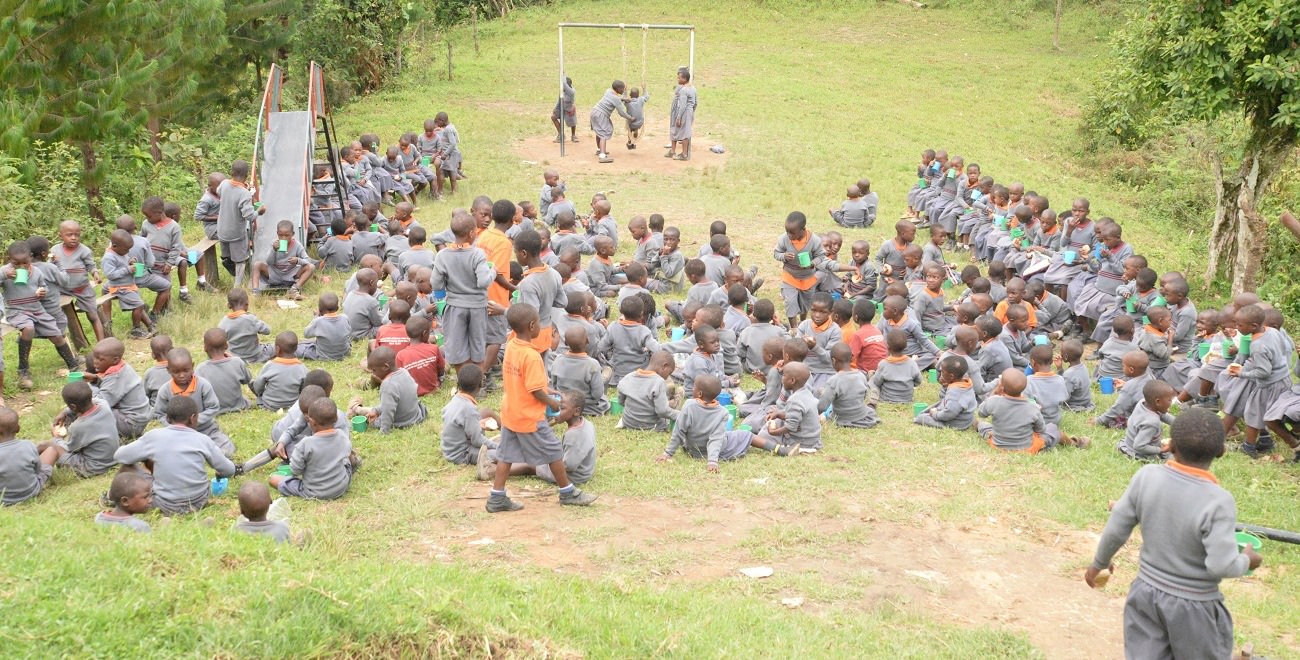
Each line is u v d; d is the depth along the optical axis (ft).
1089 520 25.63
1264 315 30.12
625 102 72.84
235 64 76.33
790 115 88.94
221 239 44.70
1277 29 44.39
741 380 36.55
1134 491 17.12
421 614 18.06
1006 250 48.93
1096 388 36.86
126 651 15.79
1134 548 24.47
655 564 22.99
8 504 25.50
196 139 70.38
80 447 27.32
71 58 50.57
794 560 23.41
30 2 46.91
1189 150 72.23
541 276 33.14
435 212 59.16
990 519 25.64
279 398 32.40
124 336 39.91
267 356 37.42
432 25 120.06
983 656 19.31
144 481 22.74
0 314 33.37
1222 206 55.31
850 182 68.23
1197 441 16.44
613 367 35.17
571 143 77.15
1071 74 110.22
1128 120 68.54
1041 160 83.30
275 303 43.96
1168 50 48.37
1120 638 20.47
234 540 20.45
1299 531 25.21
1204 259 61.11
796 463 29.01
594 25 71.31
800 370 29.76
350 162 58.08
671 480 27.61
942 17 134.21
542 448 25.21
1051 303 42.57
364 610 17.76
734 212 59.62
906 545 24.26
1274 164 50.47
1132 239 64.49
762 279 46.32
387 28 96.53
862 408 32.22
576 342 31.32
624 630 18.90
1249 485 28.58
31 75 49.21
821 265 43.37
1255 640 20.47
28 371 35.19
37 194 51.03
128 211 57.67
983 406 30.89
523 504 26.13
